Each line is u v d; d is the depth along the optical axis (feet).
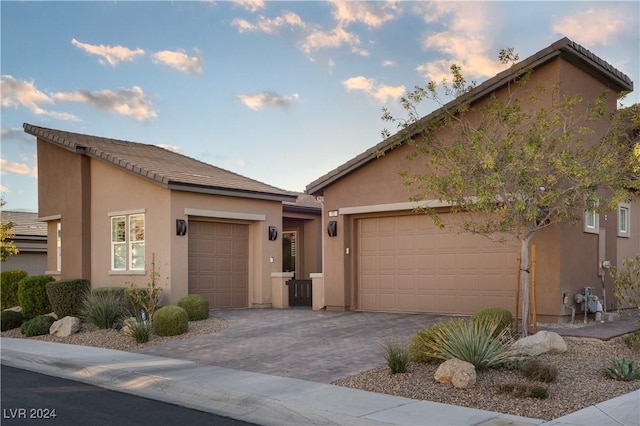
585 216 47.85
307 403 26.61
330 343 40.70
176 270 57.57
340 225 57.72
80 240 65.21
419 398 27.25
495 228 37.76
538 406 25.35
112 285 62.39
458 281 51.34
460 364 28.84
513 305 48.24
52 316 55.57
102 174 64.59
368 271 57.06
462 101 41.65
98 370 35.60
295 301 65.98
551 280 44.47
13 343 48.03
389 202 54.24
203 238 62.03
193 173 64.59
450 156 37.45
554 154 34.53
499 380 28.94
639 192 41.32
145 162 64.69
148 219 59.41
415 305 53.83
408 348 34.63
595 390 27.32
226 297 63.72
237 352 39.32
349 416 24.53
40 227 96.53
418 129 40.91
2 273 71.20
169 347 42.24
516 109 37.22
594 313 46.75
